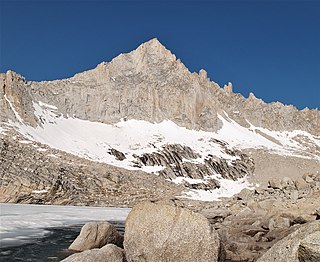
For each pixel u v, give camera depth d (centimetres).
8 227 1991
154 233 955
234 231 1545
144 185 6316
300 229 791
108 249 963
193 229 939
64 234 1864
